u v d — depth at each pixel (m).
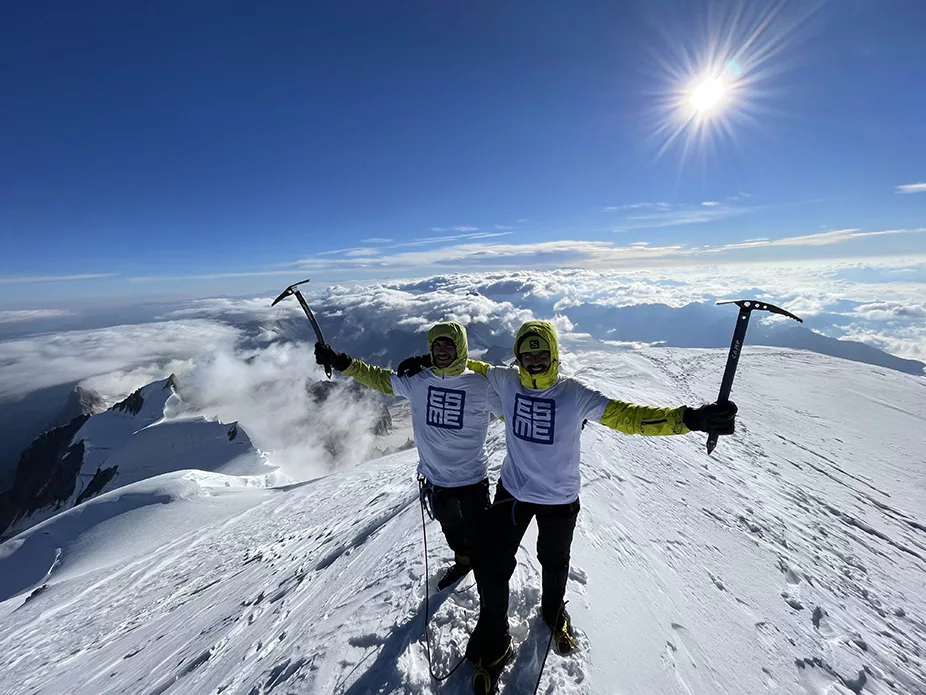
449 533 4.43
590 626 4.16
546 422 3.53
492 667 3.30
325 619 4.86
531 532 5.61
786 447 15.92
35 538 40.56
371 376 4.53
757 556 7.23
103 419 165.50
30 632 16.61
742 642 4.85
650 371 30.16
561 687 3.41
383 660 3.72
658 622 4.68
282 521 20.02
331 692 3.56
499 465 9.14
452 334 3.96
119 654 9.53
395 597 4.61
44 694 9.05
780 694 4.23
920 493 12.83
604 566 5.48
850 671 4.89
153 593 15.91
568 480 3.58
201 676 5.69
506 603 3.47
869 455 15.73
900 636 5.82
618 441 12.72
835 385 25.67
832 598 6.47
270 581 9.40
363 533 9.13
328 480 28.11
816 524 9.58
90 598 19.19
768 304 2.86
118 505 43.25
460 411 4.06
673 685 3.84
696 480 10.72
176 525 36.50
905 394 23.66
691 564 6.35
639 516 7.74
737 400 22.86
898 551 9.09
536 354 3.51
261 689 4.15
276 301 4.58
